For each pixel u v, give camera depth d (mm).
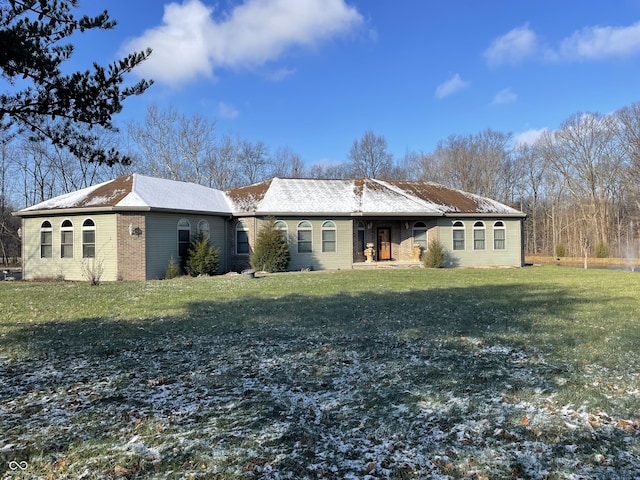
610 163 39188
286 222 20844
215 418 3662
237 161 41500
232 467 2869
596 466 2840
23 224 18469
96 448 3129
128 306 9578
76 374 4871
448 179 45531
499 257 23328
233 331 7031
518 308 9078
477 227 23094
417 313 8531
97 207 16594
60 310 9133
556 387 4297
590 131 40156
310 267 21000
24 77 4766
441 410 3791
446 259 22609
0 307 9539
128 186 18375
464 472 2797
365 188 24094
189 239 18812
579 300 10219
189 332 6977
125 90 5230
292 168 46281
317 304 9688
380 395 4168
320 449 3123
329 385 4469
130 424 3543
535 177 46094
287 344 6152
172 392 4305
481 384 4422
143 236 16828
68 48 4988
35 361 5395
